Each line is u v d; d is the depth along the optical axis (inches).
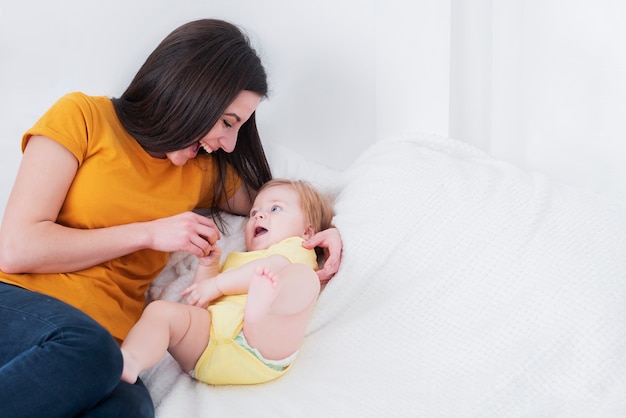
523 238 58.1
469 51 78.3
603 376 51.2
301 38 77.3
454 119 79.1
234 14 75.0
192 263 63.9
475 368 54.0
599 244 57.2
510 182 63.0
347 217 64.1
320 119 79.8
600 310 53.3
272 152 75.7
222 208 68.9
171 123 54.4
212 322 53.0
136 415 42.1
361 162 72.2
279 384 53.6
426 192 62.5
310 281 53.9
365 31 76.6
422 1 73.2
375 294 60.6
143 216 56.8
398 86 76.3
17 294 45.9
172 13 72.6
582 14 76.9
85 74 70.7
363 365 56.0
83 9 69.1
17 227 50.1
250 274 56.2
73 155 53.0
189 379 55.2
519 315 55.1
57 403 39.3
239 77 55.1
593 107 78.8
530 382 52.0
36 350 40.0
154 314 50.6
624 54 76.2
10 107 68.1
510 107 81.4
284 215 63.9
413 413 49.3
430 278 58.9
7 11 67.1
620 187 79.7
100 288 53.8
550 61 79.4
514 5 77.7
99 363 40.5
